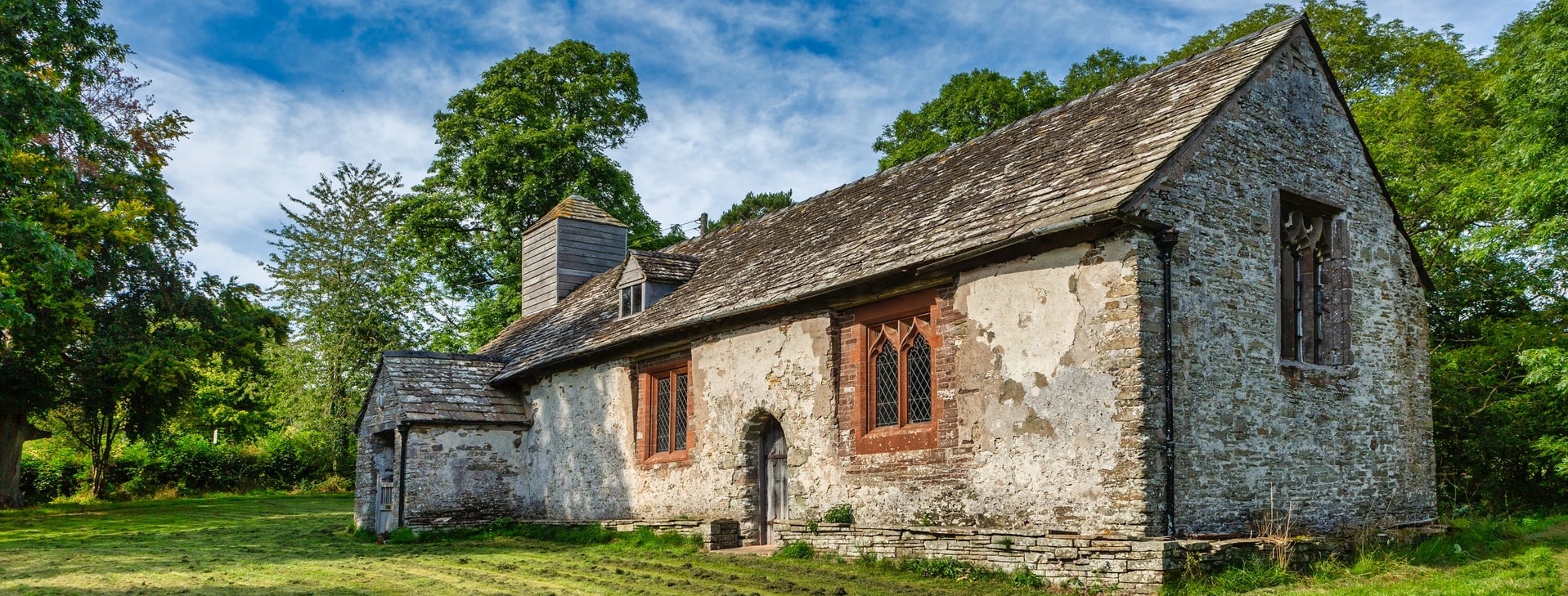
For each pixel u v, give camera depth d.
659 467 17.33
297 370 45.53
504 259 34.41
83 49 18.62
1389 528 12.41
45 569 13.61
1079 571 10.32
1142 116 12.83
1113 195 10.71
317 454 42.75
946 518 12.21
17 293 22.81
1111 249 10.72
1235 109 12.04
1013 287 11.71
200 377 31.44
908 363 13.26
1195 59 13.85
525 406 21.38
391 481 20.92
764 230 19.69
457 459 20.28
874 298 13.53
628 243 34.94
